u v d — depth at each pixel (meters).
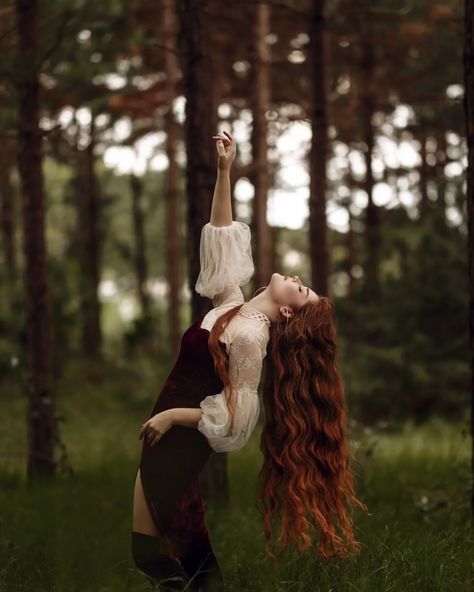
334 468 3.79
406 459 8.89
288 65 15.24
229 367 3.55
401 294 16.08
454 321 15.76
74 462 9.58
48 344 8.63
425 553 4.23
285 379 3.75
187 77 6.75
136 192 26.23
